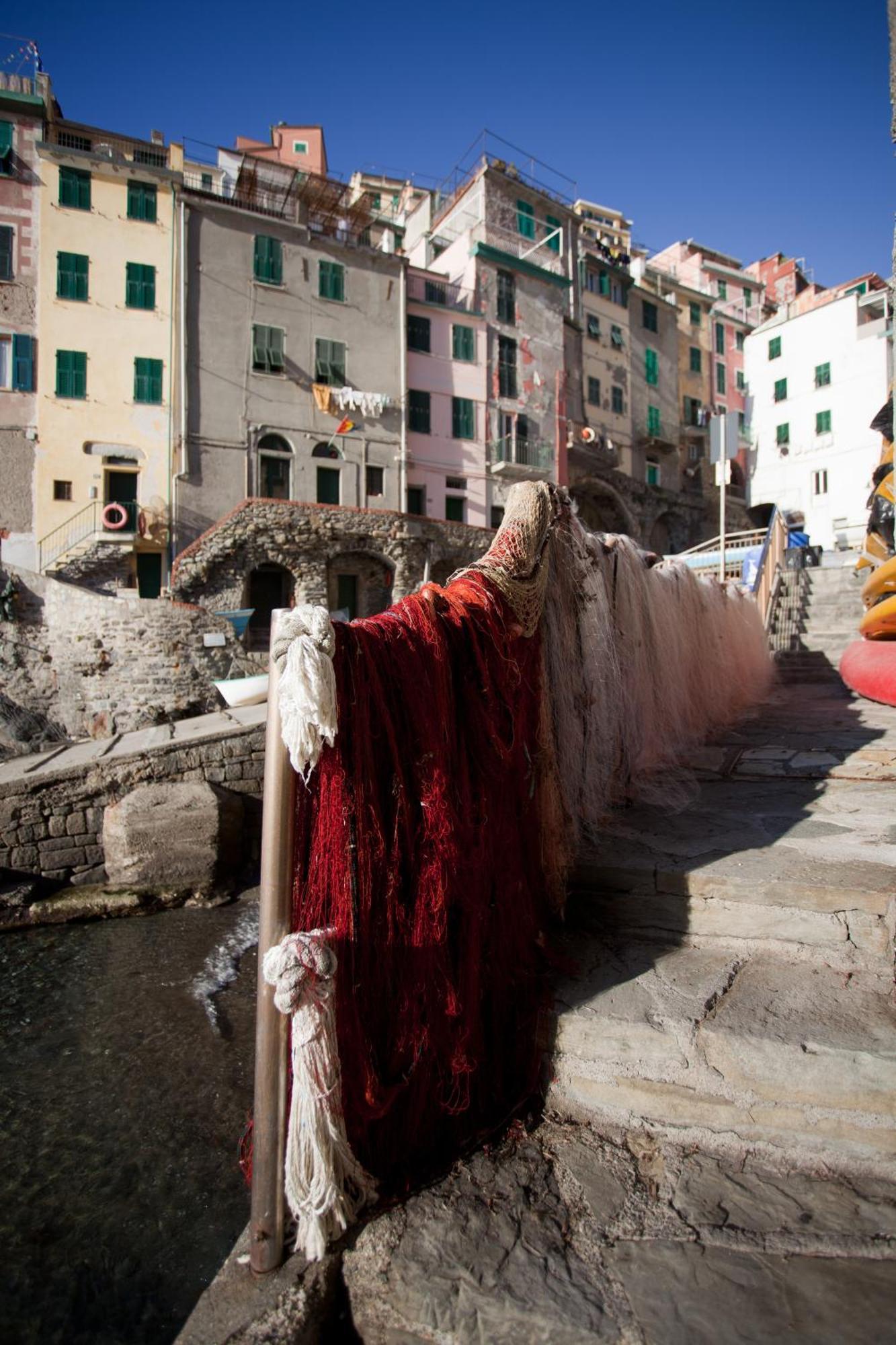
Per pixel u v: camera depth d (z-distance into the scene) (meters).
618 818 4.02
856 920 2.71
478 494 28.20
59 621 17.44
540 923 2.95
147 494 21.73
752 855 3.27
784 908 2.85
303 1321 1.71
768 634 11.66
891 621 7.06
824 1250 1.78
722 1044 2.21
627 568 4.57
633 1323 1.63
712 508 39.00
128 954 5.38
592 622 3.83
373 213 38.38
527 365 30.11
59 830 6.68
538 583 3.02
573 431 31.56
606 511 34.81
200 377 22.44
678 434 39.00
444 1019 2.25
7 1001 4.64
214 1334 1.68
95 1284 2.44
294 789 1.92
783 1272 1.73
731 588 8.65
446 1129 2.27
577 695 3.66
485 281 29.03
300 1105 1.83
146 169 21.78
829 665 10.25
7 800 6.50
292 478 23.86
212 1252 2.56
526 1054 2.49
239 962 5.21
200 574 20.47
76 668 17.12
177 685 17.17
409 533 23.48
